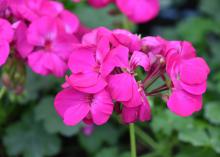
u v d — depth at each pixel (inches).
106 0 23.0
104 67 16.1
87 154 24.2
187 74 16.5
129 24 24.7
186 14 29.7
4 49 17.5
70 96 16.4
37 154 22.9
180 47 17.2
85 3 26.7
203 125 21.5
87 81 16.1
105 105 16.0
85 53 17.0
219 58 25.9
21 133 23.3
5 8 18.6
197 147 21.5
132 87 16.0
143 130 24.0
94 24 24.8
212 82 24.5
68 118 16.3
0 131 24.0
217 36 28.7
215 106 21.9
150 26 28.9
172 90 16.7
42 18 18.8
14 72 20.0
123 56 16.3
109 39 16.7
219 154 21.3
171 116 21.5
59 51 19.2
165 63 16.7
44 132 23.2
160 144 22.2
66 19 20.0
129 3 22.2
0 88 22.9
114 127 23.5
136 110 16.3
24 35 18.8
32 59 19.0
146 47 17.1
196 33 26.7
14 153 23.0
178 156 21.5
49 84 23.5
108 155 22.2
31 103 23.9
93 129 23.1
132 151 19.1
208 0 28.2
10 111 23.8
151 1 22.4
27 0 19.3
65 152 24.3
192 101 16.6
